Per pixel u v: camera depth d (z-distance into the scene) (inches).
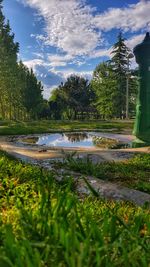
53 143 841.5
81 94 3243.1
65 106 3253.0
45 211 95.7
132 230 90.9
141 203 251.1
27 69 2726.4
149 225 103.7
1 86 2142.0
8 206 149.3
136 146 743.1
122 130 1290.6
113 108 2753.4
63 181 259.4
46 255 71.1
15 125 1473.9
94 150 617.6
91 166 381.4
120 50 2721.5
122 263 74.7
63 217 87.9
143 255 75.8
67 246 70.2
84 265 66.6
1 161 306.8
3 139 888.9
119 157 524.4
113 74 2743.6
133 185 315.3
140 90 740.7
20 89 2493.8
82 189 264.8
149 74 727.7
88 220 99.3
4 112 2605.8
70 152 571.2
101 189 276.7
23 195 183.0
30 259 65.2
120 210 161.8
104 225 88.5
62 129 1274.6
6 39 2150.6
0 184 226.5
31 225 89.1
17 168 288.7
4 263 62.2
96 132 1196.5
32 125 1523.1
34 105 2709.2
